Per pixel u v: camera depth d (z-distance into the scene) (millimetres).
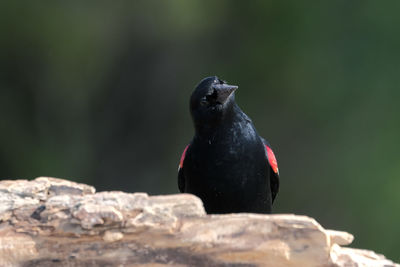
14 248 5336
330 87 19656
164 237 5289
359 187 18734
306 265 5328
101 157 22594
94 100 21953
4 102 19531
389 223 18266
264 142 7363
